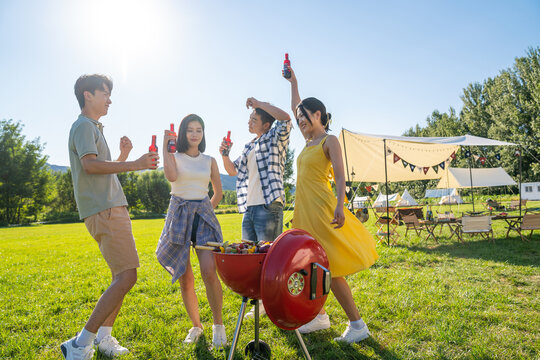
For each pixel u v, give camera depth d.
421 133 58.00
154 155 2.58
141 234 16.20
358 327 2.81
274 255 1.92
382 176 14.65
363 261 2.74
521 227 8.60
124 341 2.97
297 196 3.00
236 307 3.81
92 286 5.22
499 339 2.76
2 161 47.91
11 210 48.38
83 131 2.50
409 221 9.82
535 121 32.19
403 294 4.03
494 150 34.88
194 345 2.79
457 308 3.52
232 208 59.88
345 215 2.93
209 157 3.23
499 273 5.13
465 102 45.06
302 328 3.04
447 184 17.94
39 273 6.49
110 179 2.62
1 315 3.76
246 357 2.54
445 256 6.79
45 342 3.00
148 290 4.78
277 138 3.28
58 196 62.09
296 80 3.69
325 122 3.09
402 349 2.63
